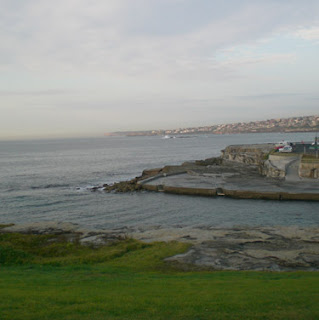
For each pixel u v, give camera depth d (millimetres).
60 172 74000
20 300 8617
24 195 46156
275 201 37094
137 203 38750
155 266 15172
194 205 36469
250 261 16219
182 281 11820
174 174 55281
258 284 11148
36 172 74500
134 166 85875
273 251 17953
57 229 23703
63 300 8711
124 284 11195
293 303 8672
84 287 10594
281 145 70312
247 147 79000
